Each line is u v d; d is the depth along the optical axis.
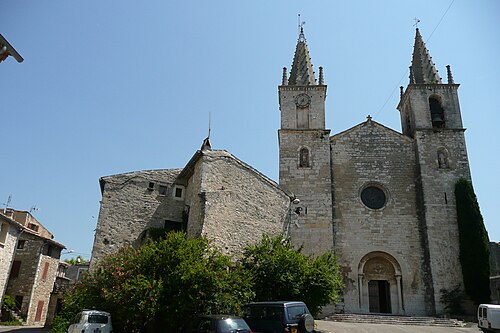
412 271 30.25
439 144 33.34
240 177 22.80
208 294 14.81
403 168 33.50
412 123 35.09
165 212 25.03
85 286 18.06
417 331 21.30
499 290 30.88
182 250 15.75
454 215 30.73
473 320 27.25
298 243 30.69
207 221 19.62
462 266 28.94
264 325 14.04
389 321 26.31
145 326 16.16
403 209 32.12
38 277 34.44
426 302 29.34
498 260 37.81
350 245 31.22
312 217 31.55
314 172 33.12
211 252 17.00
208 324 12.22
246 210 22.12
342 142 34.62
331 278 19.67
